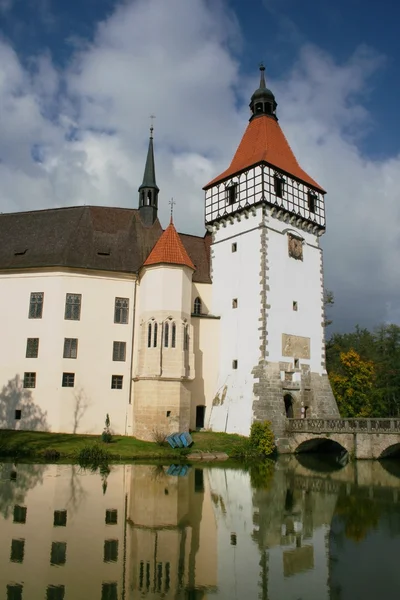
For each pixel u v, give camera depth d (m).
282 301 42.25
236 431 39.75
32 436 35.44
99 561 13.17
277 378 40.16
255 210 43.16
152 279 39.75
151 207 47.59
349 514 19.47
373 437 35.41
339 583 12.48
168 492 21.92
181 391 37.97
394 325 81.12
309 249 46.16
